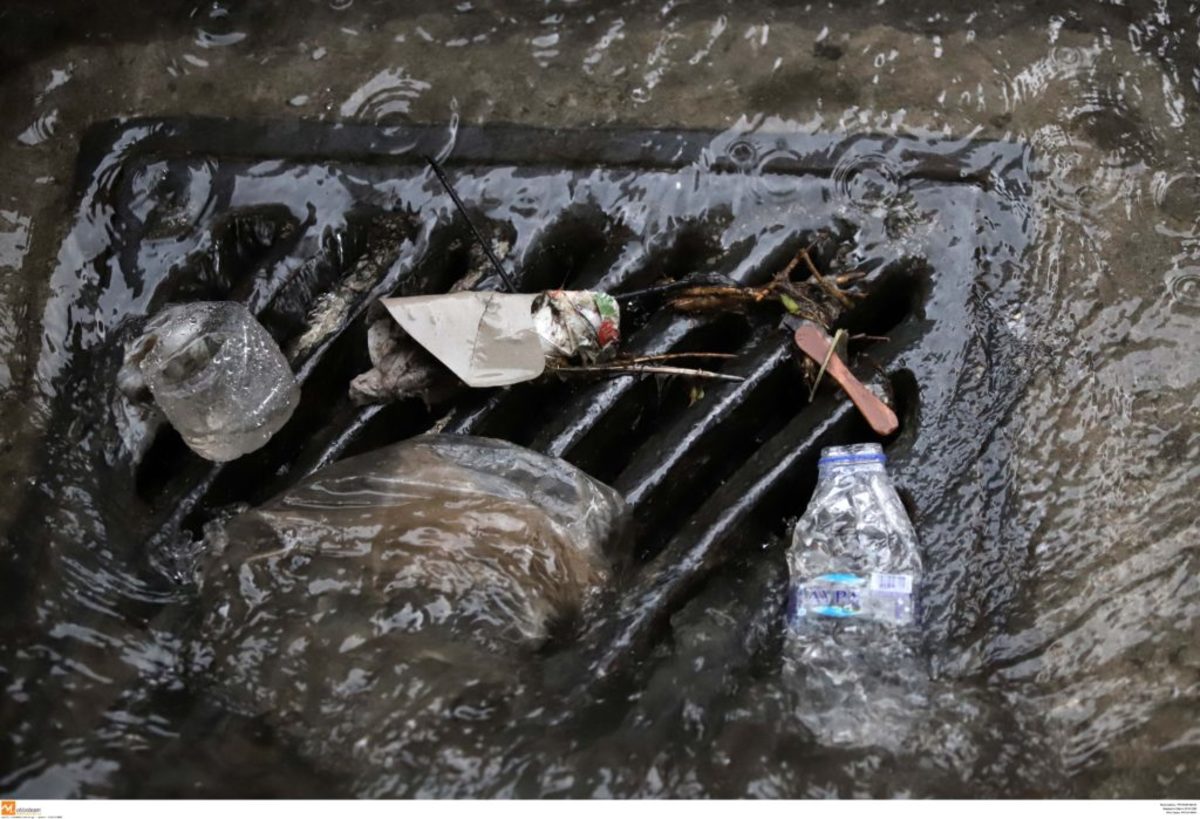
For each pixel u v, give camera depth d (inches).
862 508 79.1
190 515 82.4
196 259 89.2
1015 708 72.9
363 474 80.4
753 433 88.7
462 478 79.7
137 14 94.4
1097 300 86.7
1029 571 78.1
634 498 82.5
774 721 71.8
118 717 72.6
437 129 92.1
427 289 90.0
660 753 70.1
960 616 76.7
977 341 85.6
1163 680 73.8
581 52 94.7
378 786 69.2
